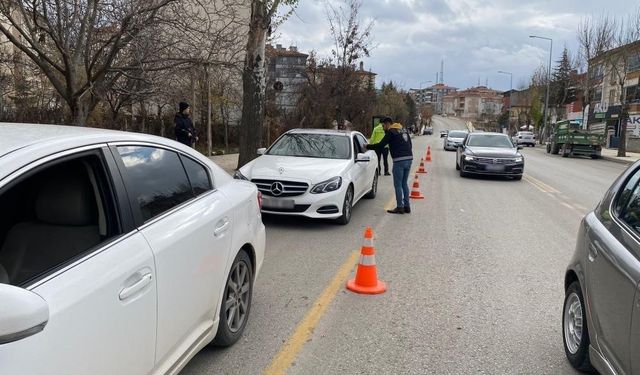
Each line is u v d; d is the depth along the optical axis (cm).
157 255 279
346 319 473
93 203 265
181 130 1145
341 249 721
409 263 666
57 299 211
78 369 214
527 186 1561
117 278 244
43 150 237
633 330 273
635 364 269
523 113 9000
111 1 832
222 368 374
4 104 1227
